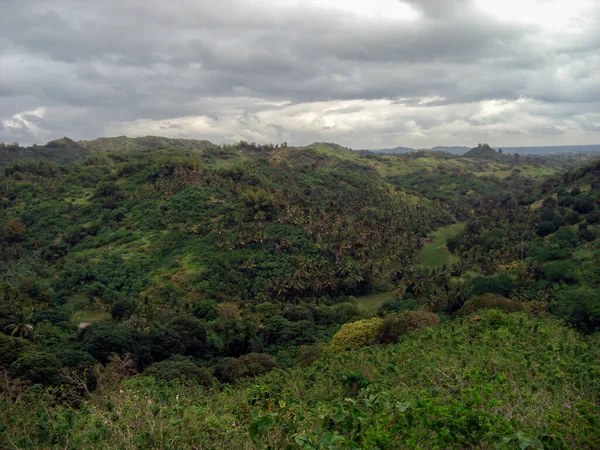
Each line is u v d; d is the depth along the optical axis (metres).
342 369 22.89
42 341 43.62
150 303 60.78
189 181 103.38
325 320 59.12
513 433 6.80
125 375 30.75
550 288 53.41
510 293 56.88
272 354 46.91
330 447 5.59
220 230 82.19
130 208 98.06
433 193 155.50
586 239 73.00
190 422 8.82
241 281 70.25
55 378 27.86
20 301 59.72
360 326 37.41
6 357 32.25
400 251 84.75
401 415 6.97
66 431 10.27
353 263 80.88
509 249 76.81
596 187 95.81
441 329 28.53
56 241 91.12
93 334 38.28
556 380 13.62
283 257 76.69
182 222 88.19
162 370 31.47
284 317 56.06
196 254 77.00
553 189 115.50
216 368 35.88
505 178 190.25
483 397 9.90
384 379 17.91
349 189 131.50
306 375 23.88
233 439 8.16
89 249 84.75
